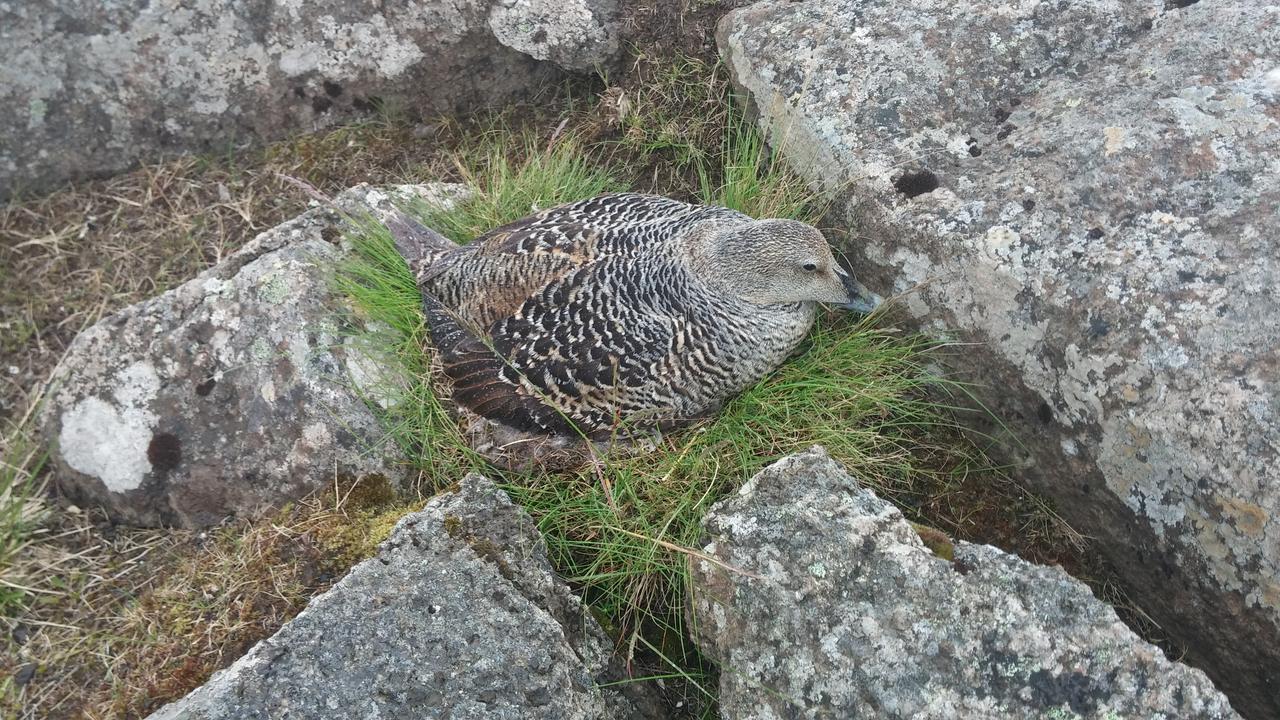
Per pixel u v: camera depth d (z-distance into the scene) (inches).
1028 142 33.5
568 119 42.8
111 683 30.6
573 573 32.1
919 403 34.7
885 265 34.6
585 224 34.7
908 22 36.7
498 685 26.4
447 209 39.5
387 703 25.9
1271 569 26.6
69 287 40.8
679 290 33.2
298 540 32.0
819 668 25.4
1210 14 34.2
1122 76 34.0
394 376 34.7
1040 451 32.6
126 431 34.5
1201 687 23.4
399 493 33.5
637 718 29.1
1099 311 29.6
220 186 42.8
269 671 26.0
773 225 33.1
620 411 33.1
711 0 41.5
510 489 33.1
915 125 35.3
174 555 33.8
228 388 34.4
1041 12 36.1
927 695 24.4
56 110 41.4
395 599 27.4
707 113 40.9
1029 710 23.8
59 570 33.7
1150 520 29.6
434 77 43.1
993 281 31.6
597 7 41.1
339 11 41.6
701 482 32.6
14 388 38.7
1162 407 28.3
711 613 27.4
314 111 43.4
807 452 29.0
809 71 37.0
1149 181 31.0
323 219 38.9
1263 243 28.8
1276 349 27.3
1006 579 25.7
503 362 33.3
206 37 41.3
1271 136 30.8
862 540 26.7
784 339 34.3
